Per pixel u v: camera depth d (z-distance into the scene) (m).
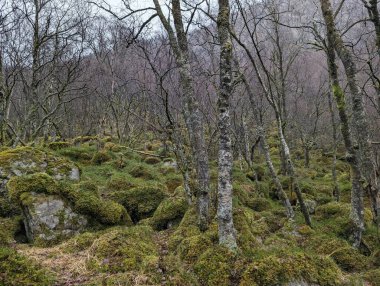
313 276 5.93
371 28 18.27
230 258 6.07
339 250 7.79
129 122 26.67
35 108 15.38
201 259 6.11
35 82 15.60
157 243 7.64
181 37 8.20
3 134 14.79
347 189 15.37
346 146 8.68
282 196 9.48
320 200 13.43
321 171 21.89
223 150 6.48
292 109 28.33
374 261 7.73
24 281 5.03
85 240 7.30
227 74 6.58
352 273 7.30
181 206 9.19
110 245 6.59
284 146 9.24
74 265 6.13
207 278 5.84
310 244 8.27
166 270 6.00
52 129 25.84
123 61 23.39
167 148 20.30
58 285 5.43
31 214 7.76
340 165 22.73
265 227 8.78
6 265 5.11
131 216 10.13
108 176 15.02
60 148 17.83
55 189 8.35
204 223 7.55
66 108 25.19
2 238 7.61
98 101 28.09
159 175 15.96
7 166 10.01
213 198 8.52
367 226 9.41
